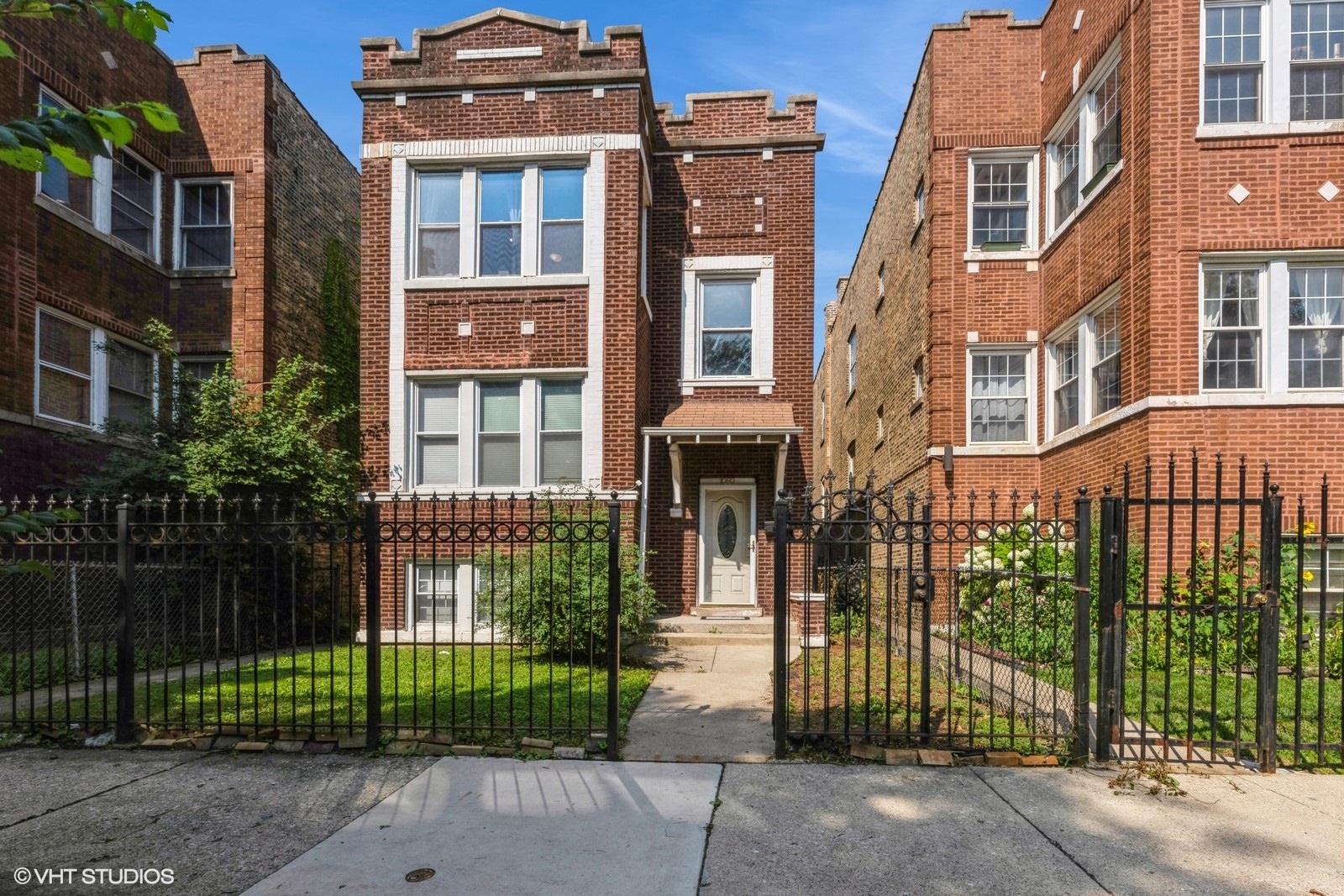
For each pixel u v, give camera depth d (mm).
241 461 10602
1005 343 12641
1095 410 11078
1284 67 9391
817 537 5852
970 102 12836
